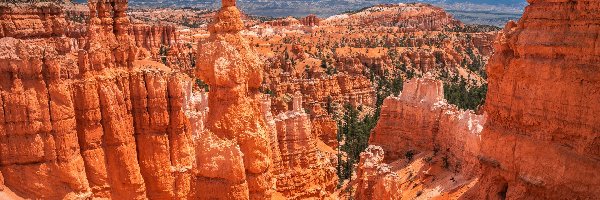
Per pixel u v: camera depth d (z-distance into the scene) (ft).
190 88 167.53
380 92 493.36
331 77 422.41
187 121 135.85
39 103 106.52
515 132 91.09
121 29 132.16
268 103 152.97
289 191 155.02
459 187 139.33
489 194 98.32
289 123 160.86
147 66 136.05
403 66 582.76
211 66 78.38
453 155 160.04
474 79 600.80
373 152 147.33
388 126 199.11
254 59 82.12
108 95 118.93
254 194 80.48
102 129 119.55
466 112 161.99
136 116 126.72
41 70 106.52
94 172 116.88
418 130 185.26
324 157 186.39
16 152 106.11
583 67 77.97
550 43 82.38
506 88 91.97
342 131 344.90
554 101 82.53
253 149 79.46
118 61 126.62
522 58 88.12
